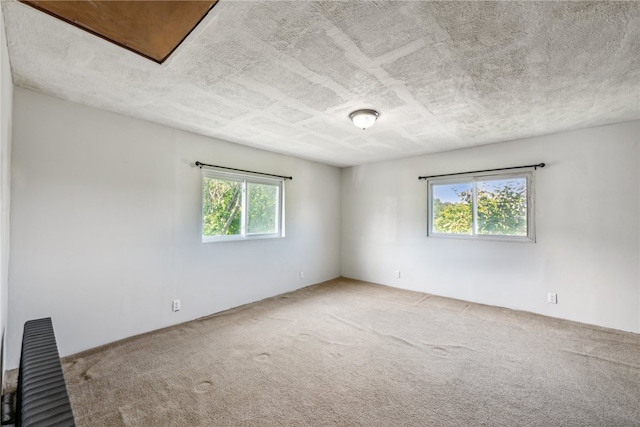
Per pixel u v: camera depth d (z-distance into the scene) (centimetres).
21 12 135
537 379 206
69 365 222
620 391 191
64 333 237
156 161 295
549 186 334
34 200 223
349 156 453
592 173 309
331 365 226
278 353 245
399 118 283
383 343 265
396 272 470
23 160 218
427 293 432
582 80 205
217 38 157
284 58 178
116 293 266
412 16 141
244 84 212
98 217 255
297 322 316
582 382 202
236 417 167
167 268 303
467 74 197
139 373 212
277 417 168
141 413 170
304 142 371
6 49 158
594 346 256
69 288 239
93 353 241
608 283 300
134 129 279
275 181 430
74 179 243
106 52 171
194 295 327
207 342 265
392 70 192
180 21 144
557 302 328
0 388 148
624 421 164
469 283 394
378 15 140
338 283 496
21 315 217
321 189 506
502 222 371
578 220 317
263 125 303
